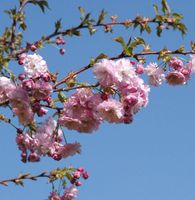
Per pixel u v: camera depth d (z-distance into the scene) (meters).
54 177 1.31
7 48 1.20
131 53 1.18
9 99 1.15
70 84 1.17
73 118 1.16
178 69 1.26
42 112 1.17
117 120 1.15
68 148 1.23
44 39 1.23
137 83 1.15
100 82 1.13
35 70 1.16
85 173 1.32
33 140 1.24
